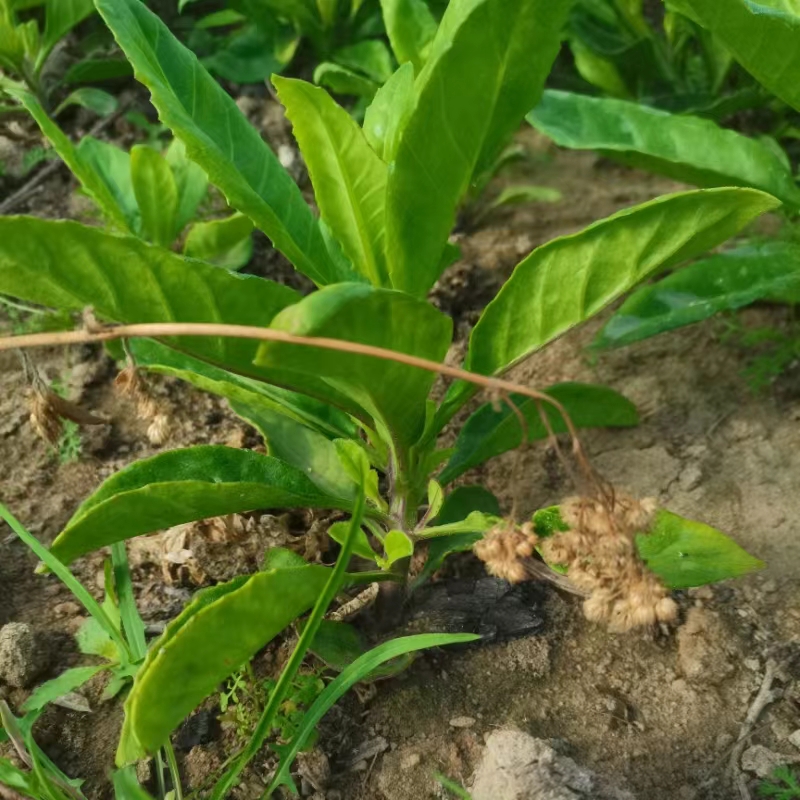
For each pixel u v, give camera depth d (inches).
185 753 15.8
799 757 15.3
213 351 13.4
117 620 17.0
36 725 16.3
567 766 14.6
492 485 20.7
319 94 13.6
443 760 15.6
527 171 30.8
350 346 11.0
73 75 30.7
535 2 13.0
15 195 28.5
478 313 25.0
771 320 23.7
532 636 17.4
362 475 15.5
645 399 22.3
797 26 16.1
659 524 14.3
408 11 21.2
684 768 15.4
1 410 22.8
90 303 12.2
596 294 14.4
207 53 32.8
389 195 14.0
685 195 12.7
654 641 17.3
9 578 19.1
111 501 13.9
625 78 29.4
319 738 15.9
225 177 14.5
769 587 18.1
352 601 17.8
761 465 20.4
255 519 19.8
